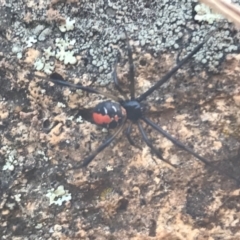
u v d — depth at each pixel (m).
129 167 0.11
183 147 0.11
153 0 0.11
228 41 0.11
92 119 0.11
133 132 0.12
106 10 0.11
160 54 0.11
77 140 0.12
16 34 0.11
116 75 0.11
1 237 0.12
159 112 0.12
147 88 0.11
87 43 0.11
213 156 0.11
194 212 0.11
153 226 0.11
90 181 0.11
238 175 0.11
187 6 0.11
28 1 0.11
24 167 0.12
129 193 0.11
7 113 0.12
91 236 0.12
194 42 0.11
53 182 0.12
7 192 0.12
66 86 0.11
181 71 0.11
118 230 0.12
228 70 0.11
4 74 0.12
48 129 0.12
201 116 0.11
